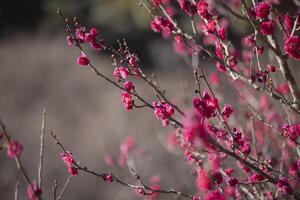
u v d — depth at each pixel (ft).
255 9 13.26
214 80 20.95
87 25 92.94
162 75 75.36
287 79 13.84
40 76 72.95
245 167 14.98
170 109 12.45
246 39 14.89
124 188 28.60
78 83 70.54
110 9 88.89
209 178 12.82
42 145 13.76
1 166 40.09
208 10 15.01
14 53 82.64
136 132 48.11
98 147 48.08
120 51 13.87
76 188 42.88
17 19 96.94
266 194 15.64
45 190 40.98
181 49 18.97
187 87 24.39
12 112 62.03
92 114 60.03
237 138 13.38
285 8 16.22
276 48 13.65
